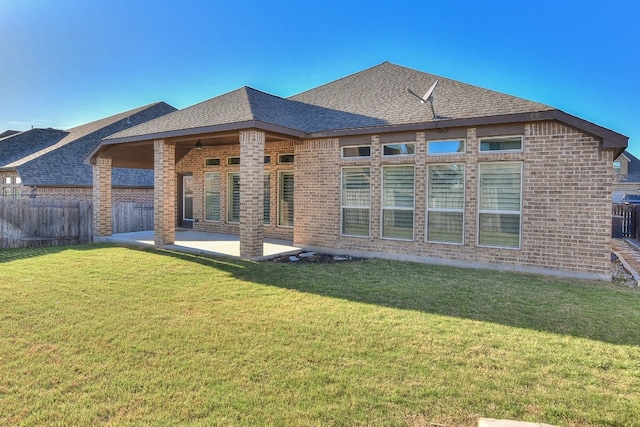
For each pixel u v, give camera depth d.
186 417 3.25
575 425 3.13
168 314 5.77
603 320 5.54
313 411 3.32
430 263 9.77
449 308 6.04
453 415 3.26
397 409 3.35
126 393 3.61
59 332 5.08
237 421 3.19
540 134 8.49
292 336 4.92
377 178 10.50
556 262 8.44
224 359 4.29
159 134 11.41
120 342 4.75
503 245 9.06
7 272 8.63
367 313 5.79
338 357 4.33
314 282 7.66
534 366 4.12
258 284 7.51
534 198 8.61
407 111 10.46
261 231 10.27
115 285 7.45
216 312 5.86
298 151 11.82
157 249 11.58
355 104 12.38
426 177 9.84
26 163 21.48
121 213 17.27
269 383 3.78
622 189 33.59
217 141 13.73
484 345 4.64
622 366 4.13
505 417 3.22
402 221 10.32
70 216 15.92
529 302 6.39
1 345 4.69
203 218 15.79
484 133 9.04
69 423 3.17
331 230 11.27
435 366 4.12
